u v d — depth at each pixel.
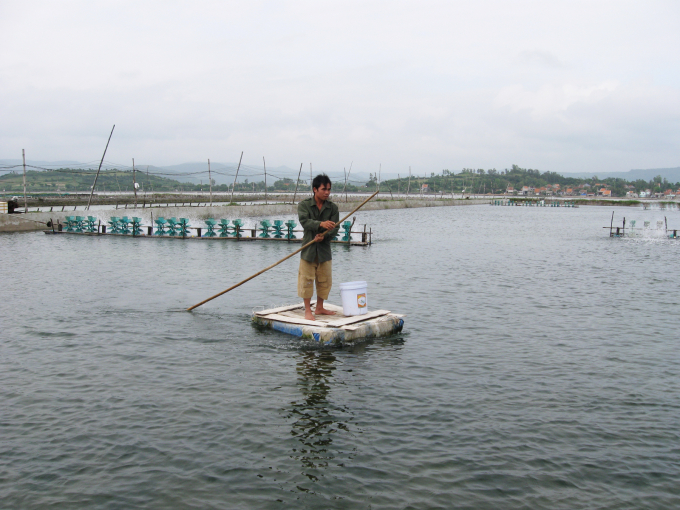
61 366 8.22
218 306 12.56
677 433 6.14
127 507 4.68
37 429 6.10
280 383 7.58
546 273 19.17
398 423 6.32
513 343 9.80
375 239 34.78
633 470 5.34
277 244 29.03
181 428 6.14
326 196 10.12
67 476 5.14
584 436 6.04
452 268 20.25
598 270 20.16
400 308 12.81
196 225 45.06
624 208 120.12
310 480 5.10
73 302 12.91
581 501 4.81
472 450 5.70
